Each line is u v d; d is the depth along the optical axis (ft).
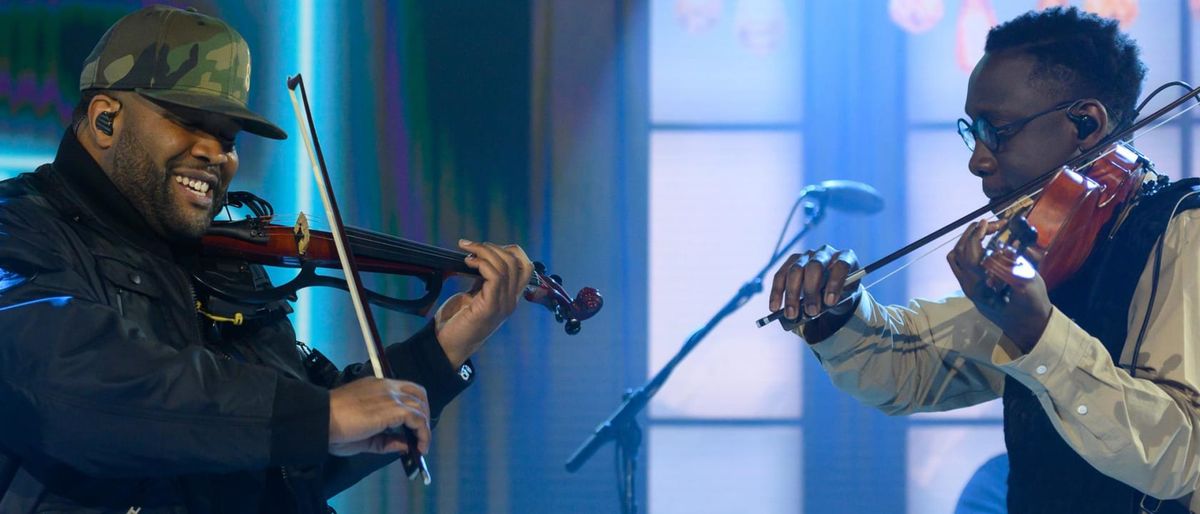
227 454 8.32
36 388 8.25
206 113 9.68
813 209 22.13
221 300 10.41
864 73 26.81
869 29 26.81
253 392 8.41
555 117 26.96
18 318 8.36
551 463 26.55
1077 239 10.07
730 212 26.94
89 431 8.23
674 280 26.89
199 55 9.65
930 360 12.24
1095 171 10.32
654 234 26.94
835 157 26.84
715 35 26.99
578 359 26.73
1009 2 26.50
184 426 8.28
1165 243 10.13
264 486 9.89
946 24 26.68
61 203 9.41
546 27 27.02
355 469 11.14
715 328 26.81
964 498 18.90
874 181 26.71
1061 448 10.64
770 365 26.78
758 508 26.66
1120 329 10.28
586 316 12.05
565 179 26.91
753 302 26.78
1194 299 9.86
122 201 9.61
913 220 26.68
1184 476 9.57
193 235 9.88
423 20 26.91
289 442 8.35
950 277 26.45
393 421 8.58
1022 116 10.84
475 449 26.55
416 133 26.84
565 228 26.89
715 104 26.99
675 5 27.02
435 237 26.76
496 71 26.96
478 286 11.58
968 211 26.58
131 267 9.43
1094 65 10.78
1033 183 10.52
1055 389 9.46
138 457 8.34
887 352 11.89
